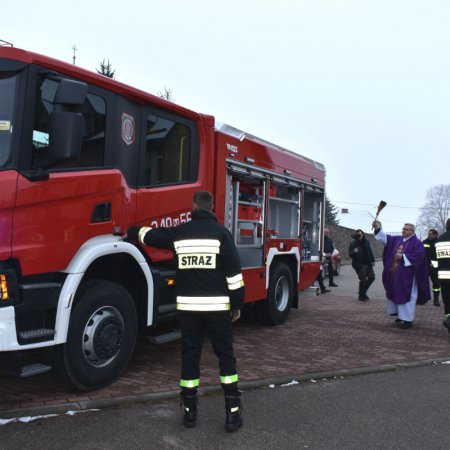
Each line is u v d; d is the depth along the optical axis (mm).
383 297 13328
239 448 3680
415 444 3877
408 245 8836
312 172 9523
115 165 4973
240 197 7406
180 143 5973
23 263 4008
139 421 4074
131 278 5258
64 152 3920
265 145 7809
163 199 5566
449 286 8703
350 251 12555
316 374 5566
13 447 3506
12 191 3920
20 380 4945
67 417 4066
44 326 4262
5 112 4012
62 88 3922
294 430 4062
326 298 12867
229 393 3988
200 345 4066
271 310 8234
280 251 8297
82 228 4516
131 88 5137
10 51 4059
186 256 4027
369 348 7094
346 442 3871
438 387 5422
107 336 4707
